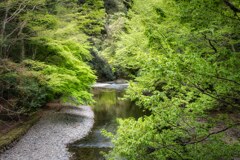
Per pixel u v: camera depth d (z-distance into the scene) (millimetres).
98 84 35656
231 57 3508
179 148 4266
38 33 11359
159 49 3783
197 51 3963
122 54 9906
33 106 12984
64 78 12117
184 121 4281
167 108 3896
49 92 15172
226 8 3602
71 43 13484
